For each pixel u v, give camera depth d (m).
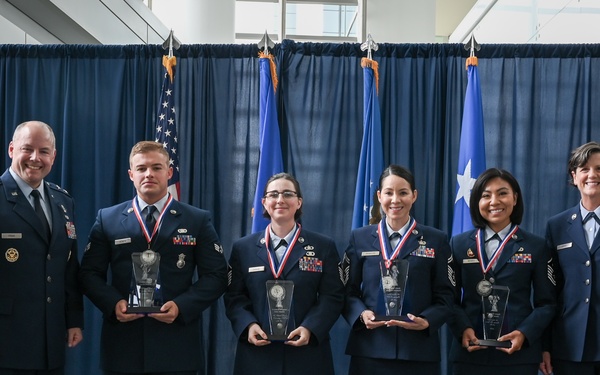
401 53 4.51
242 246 3.27
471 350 3.07
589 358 3.12
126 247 3.14
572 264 3.22
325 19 9.07
